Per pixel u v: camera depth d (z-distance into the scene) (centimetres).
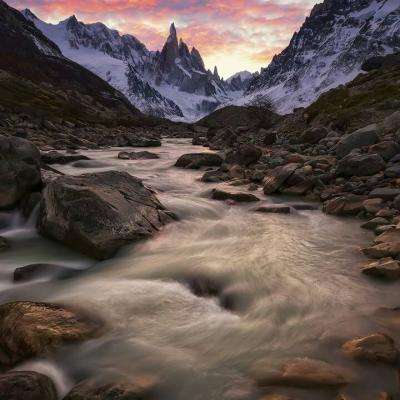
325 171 1973
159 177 2350
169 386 580
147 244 1198
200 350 670
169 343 693
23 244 1229
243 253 1126
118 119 11094
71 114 9338
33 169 1495
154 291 898
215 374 604
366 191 1579
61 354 657
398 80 6450
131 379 591
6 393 526
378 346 631
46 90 12925
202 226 1384
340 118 3941
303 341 686
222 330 734
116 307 820
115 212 1230
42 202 1328
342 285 909
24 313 727
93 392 551
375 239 1134
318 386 564
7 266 1073
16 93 10131
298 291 884
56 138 4525
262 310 805
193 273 982
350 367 604
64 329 698
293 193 1786
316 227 1360
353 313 779
